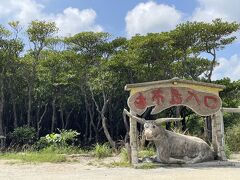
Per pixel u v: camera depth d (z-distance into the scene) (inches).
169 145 577.9
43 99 1417.3
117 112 1459.2
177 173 490.9
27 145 1023.6
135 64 1086.4
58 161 673.0
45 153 797.2
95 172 524.1
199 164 575.2
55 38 1425.9
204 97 609.9
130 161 600.1
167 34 1034.7
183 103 599.5
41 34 1226.0
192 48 1047.0
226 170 520.7
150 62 1085.1
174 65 1104.8
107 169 556.7
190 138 597.6
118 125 1455.5
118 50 1176.2
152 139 565.6
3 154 821.2
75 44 1163.9
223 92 1067.3
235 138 862.5
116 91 1301.7
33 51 1267.2
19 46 1230.9
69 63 1220.5
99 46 1152.2
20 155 761.6
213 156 610.2
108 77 1206.9
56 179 460.1
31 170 559.2
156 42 1021.2
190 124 1178.0
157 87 594.2
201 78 1155.3
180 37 1028.5
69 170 553.9
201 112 606.9
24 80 1358.3
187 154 587.2
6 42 1213.1
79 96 1403.8
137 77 1163.3
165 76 1106.7
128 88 588.1
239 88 1072.8
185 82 600.4
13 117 1499.8
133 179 440.5
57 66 1283.2
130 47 1122.7
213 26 997.2
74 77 1253.7
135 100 588.1
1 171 551.2
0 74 1250.6
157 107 591.5
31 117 1483.8
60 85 1339.8
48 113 1555.1
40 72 1321.4
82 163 645.9
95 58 1168.2
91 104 1444.4
